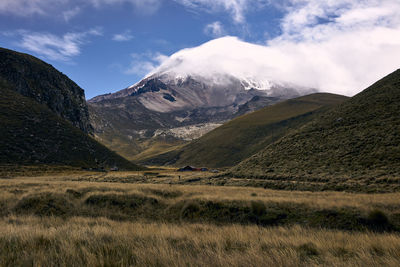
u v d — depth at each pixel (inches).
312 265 235.5
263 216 682.2
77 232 336.8
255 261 233.5
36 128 4409.5
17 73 5969.5
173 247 291.3
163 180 2696.9
